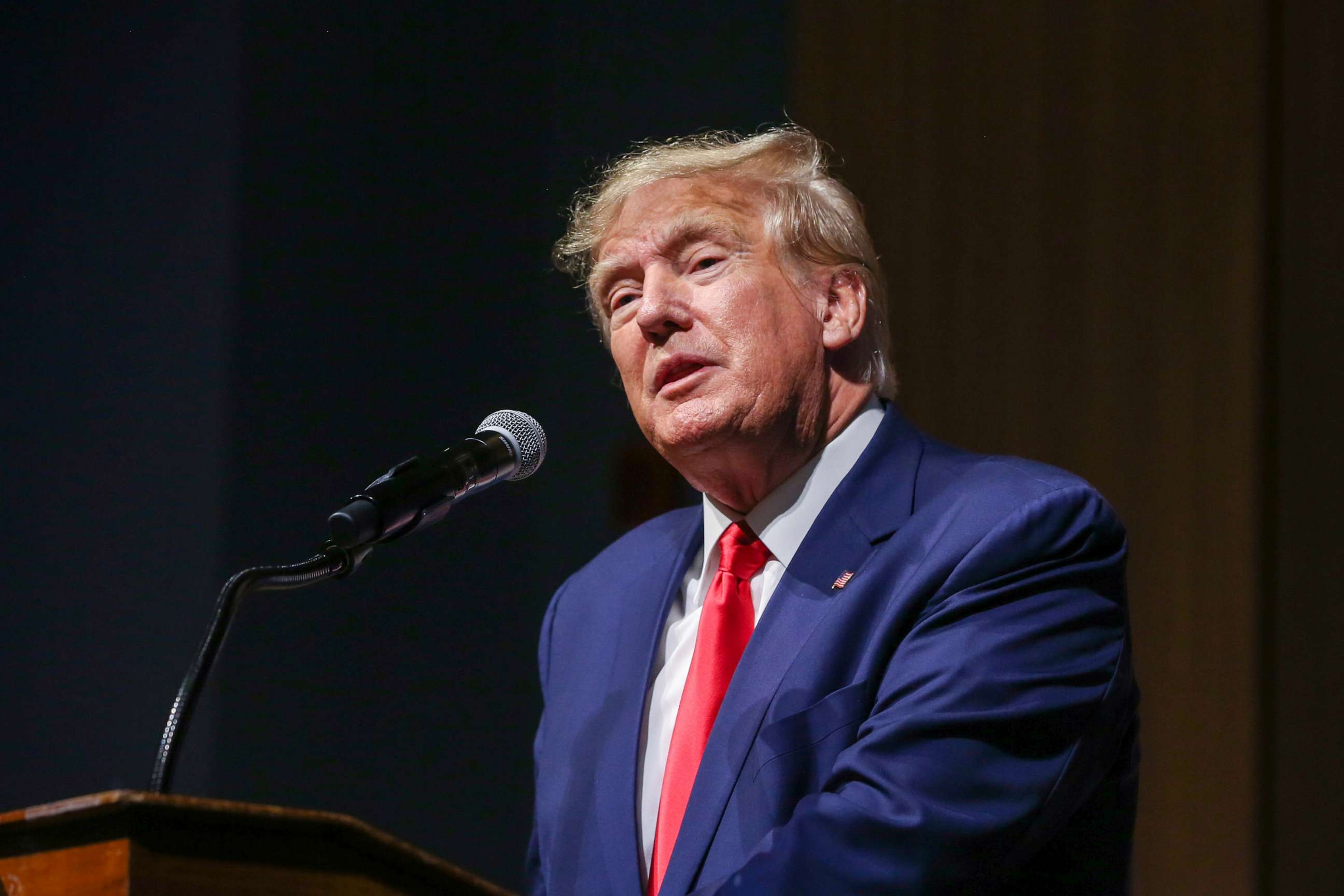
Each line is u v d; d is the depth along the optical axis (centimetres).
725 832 545
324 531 1366
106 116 1379
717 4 1541
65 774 1291
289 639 1349
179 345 1338
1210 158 1145
